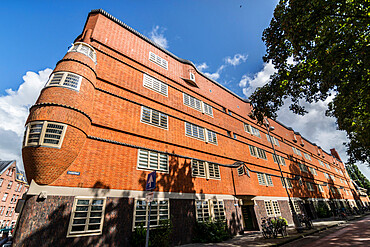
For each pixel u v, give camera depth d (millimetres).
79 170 8953
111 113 11430
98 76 11758
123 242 8812
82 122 9281
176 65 18594
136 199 10180
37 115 8258
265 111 12719
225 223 13805
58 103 8688
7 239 14156
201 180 14508
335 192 41406
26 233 6797
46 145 7871
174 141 14148
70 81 9555
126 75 13500
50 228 7320
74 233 7730
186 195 12773
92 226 8344
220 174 16391
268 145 25797
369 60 7301
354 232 12820
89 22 13883
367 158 22078
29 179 7930
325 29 9102
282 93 11570
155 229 9984
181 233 11227
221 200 15016
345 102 12898
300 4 8594
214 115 19812
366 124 15188
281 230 12750
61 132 8352
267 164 23422
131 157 11164
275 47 10758
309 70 10258
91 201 8719
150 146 12484
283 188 23797
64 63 10047
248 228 17391
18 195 43750
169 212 11312
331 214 31109
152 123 13367
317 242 10438
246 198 16984
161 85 15828
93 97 10875
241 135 21750
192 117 17016
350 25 8742
